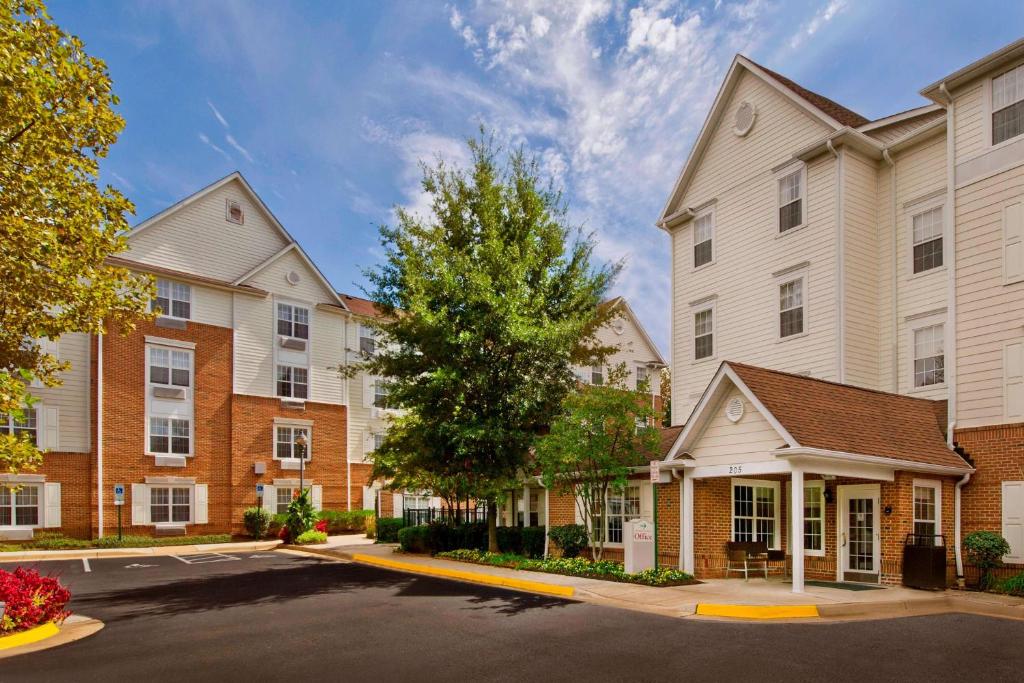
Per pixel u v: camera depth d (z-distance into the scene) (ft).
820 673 24.11
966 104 51.13
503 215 66.49
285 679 24.52
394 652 28.32
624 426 51.78
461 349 60.29
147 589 48.78
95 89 34.73
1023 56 47.78
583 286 67.26
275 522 97.04
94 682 24.27
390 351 69.00
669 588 42.60
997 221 48.29
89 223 35.83
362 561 68.59
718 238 73.56
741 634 30.37
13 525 80.23
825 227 62.03
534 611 37.04
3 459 34.27
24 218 32.53
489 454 61.57
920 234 59.31
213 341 96.53
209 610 39.55
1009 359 46.44
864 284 61.26
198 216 96.94
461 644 29.50
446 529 71.72
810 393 45.91
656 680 23.68
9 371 37.63
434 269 62.03
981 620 33.63
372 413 112.57
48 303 37.40
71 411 84.69
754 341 68.28
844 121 63.67
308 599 42.86
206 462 94.02
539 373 63.57
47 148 33.27
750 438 43.09
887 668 24.66
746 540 49.78
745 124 71.31
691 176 77.82
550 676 24.41
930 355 57.41
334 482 106.42
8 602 31.94
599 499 56.13
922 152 59.72
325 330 108.88
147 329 90.68
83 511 84.12
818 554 49.19
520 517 73.41
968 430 48.01
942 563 41.96
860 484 46.75
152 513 89.20
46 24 32.94
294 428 103.55
